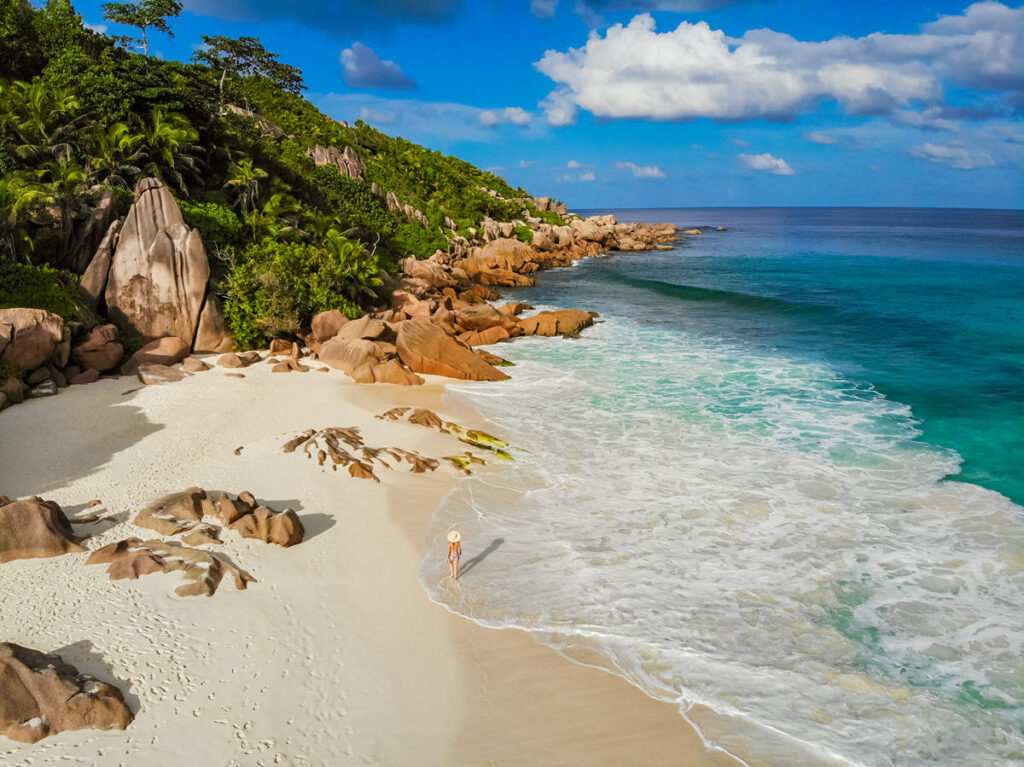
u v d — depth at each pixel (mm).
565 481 23156
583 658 14539
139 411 27828
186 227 37062
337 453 24156
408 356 35625
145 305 35969
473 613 15984
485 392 33219
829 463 24531
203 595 15828
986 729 12703
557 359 40188
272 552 17969
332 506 20828
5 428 25047
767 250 116188
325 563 17719
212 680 13305
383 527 19781
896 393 32625
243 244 46125
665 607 16297
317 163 81250
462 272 72625
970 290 64000
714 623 15711
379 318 44281
